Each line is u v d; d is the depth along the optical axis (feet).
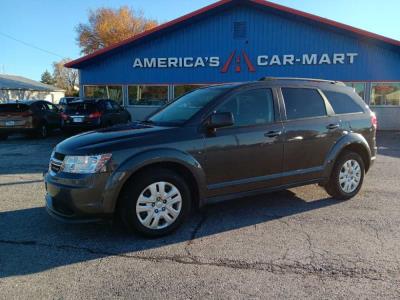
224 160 15.39
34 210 17.92
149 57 62.59
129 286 10.90
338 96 19.24
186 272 11.70
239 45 59.77
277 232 14.88
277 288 10.70
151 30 60.08
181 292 10.55
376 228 15.16
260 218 16.53
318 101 18.34
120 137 14.23
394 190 21.04
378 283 10.92
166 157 14.05
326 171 18.21
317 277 11.30
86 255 12.96
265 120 16.51
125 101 64.75
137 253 13.09
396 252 12.95
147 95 63.93
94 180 13.25
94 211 13.39
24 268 12.03
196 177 14.80
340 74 57.67
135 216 13.87
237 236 14.51
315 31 57.31
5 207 18.42
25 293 10.55
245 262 12.33
